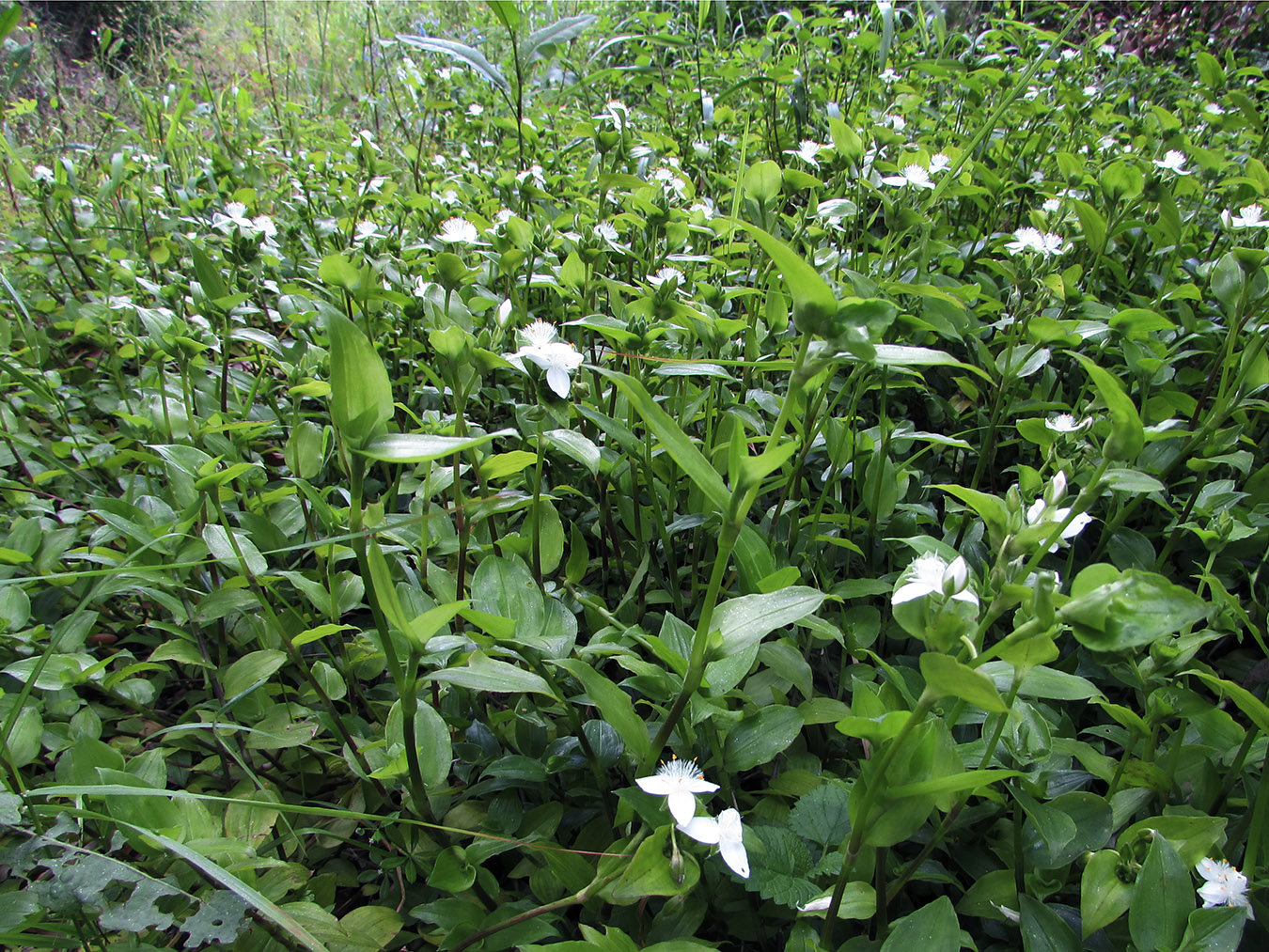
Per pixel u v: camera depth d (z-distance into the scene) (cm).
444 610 148
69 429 317
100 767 168
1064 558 284
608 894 158
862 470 265
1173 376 297
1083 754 190
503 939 166
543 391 201
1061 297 290
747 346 266
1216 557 260
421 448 133
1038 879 178
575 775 214
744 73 614
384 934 179
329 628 196
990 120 333
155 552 220
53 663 207
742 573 209
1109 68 677
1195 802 191
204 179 532
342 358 131
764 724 186
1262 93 696
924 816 138
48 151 629
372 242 335
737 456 135
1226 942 137
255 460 280
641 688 177
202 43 977
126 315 372
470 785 213
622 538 280
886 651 258
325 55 896
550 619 189
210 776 226
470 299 306
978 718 174
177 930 183
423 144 692
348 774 234
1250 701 151
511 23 460
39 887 142
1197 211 402
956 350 353
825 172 444
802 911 161
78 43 982
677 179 368
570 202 451
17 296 300
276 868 185
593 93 752
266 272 384
